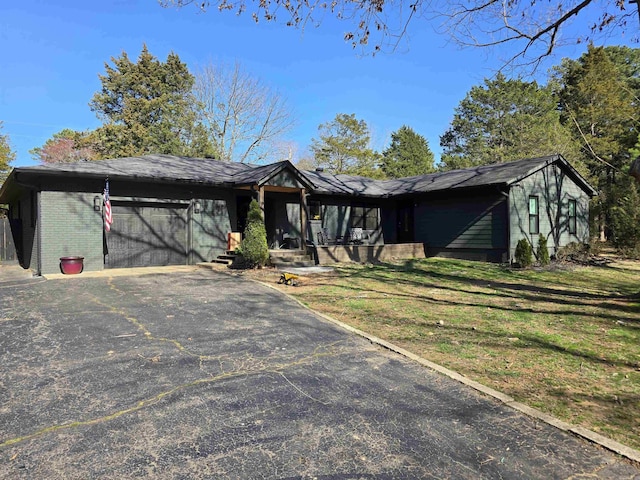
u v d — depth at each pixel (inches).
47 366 166.7
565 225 664.4
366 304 294.4
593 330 230.5
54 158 1418.6
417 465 101.2
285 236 629.6
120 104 1445.6
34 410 128.9
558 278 444.5
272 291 336.5
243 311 266.4
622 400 140.8
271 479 95.0
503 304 301.4
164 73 1440.7
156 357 178.2
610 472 98.7
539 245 548.1
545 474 97.7
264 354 184.7
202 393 142.3
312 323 239.8
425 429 119.4
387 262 576.1
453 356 185.3
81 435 113.9
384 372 164.9
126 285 355.9
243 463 101.1
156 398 138.0
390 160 1795.0
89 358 176.2
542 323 245.6
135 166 525.0
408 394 144.0
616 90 951.0
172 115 1337.4
